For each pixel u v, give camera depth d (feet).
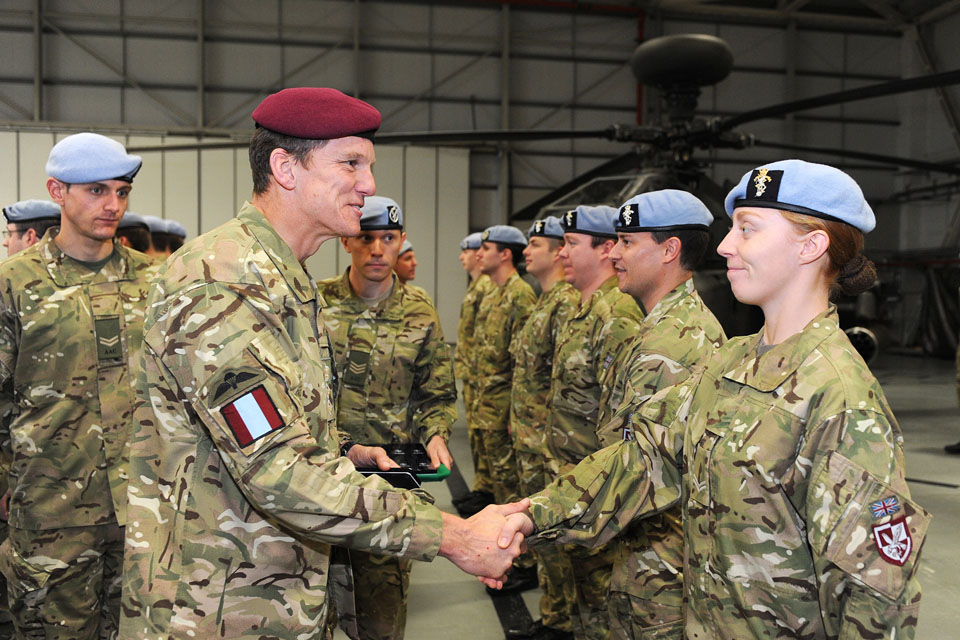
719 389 4.20
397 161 46.06
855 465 3.48
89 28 42.16
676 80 17.30
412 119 46.06
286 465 3.88
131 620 4.20
